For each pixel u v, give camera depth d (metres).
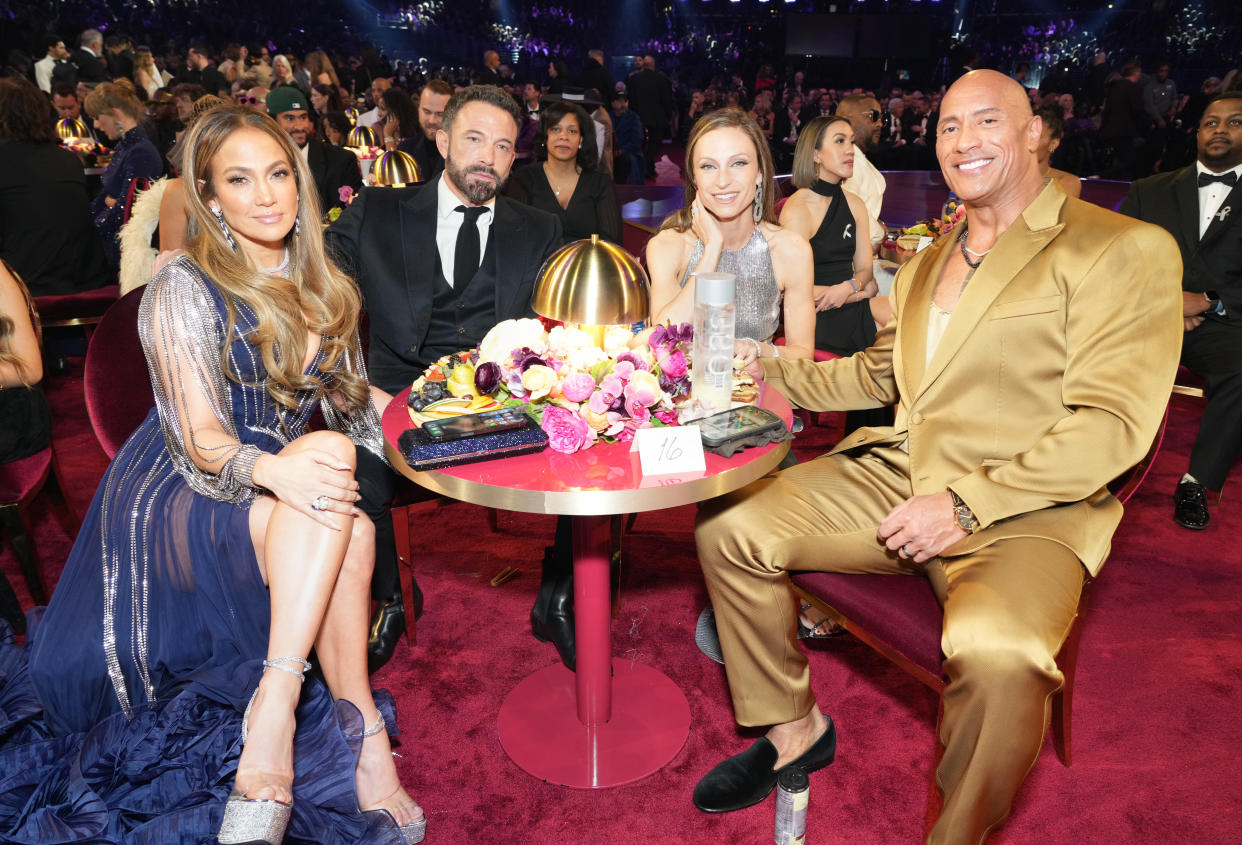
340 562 1.75
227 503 1.87
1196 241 3.45
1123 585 2.89
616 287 1.83
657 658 2.54
